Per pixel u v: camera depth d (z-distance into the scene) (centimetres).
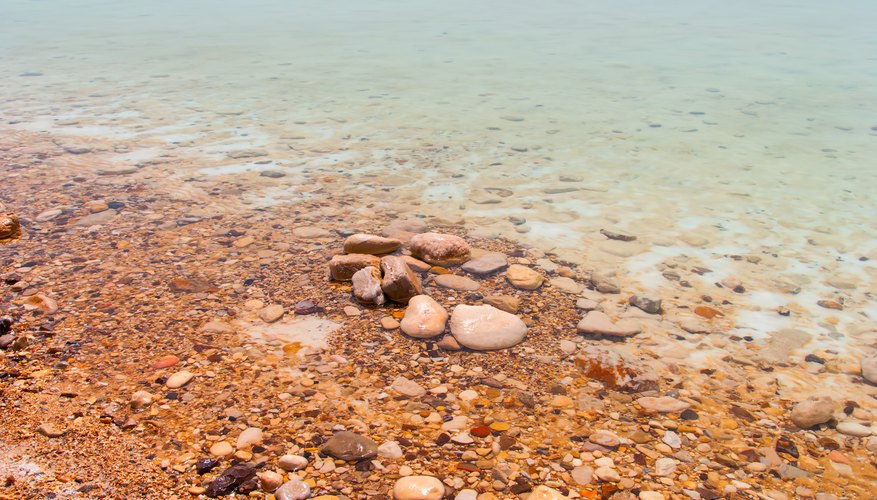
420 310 389
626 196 605
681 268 470
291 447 282
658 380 344
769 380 347
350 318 395
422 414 309
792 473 280
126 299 410
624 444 294
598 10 2269
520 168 681
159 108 941
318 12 2273
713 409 322
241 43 1588
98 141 771
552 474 272
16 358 340
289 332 378
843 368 359
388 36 1681
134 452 273
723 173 670
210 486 256
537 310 411
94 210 560
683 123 859
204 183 631
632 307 416
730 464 284
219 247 491
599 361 352
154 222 537
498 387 333
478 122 861
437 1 2630
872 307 422
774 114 903
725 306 421
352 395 322
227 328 380
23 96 1022
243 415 303
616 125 849
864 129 827
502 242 506
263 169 672
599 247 501
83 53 1461
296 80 1141
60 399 306
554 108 939
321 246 494
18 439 275
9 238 499
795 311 417
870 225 543
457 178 649
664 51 1428
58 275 440
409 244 487
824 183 640
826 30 1736
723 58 1341
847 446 299
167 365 340
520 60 1329
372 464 273
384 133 809
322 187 622
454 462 277
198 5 2580
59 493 245
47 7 2548
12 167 671
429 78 1155
